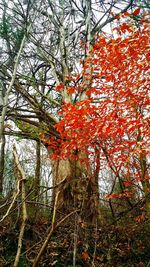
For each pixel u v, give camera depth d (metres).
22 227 3.76
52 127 11.60
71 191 8.77
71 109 8.88
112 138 8.55
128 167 8.47
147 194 7.65
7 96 8.02
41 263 5.52
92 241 6.52
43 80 14.55
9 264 5.34
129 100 8.12
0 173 11.34
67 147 9.73
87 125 8.77
